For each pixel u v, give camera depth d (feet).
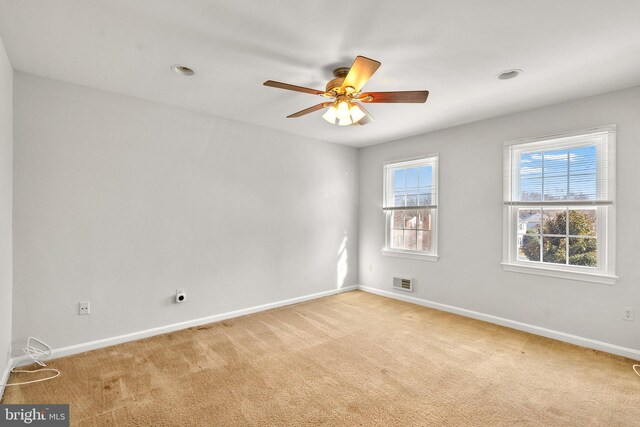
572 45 6.94
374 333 10.69
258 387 7.38
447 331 10.87
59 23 6.24
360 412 6.50
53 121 8.68
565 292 10.06
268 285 13.30
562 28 6.33
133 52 7.35
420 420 6.25
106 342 9.50
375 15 5.96
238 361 8.66
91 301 9.28
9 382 7.48
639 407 6.70
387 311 13.07
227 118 12.03
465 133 12.55
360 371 8.14
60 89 8.79
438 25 6.27
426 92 7.08
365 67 6.21
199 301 11.39
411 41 6.84
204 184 11.48
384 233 15.58
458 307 12.74
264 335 10.49
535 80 8.65
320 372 8.09
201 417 6.31
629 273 8.95
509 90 9.32
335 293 15.83
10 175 7.85
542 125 10.59
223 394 7.09
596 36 6.59
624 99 9.08
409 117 11.73
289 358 8.86
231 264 12.20
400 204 15.07
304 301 14.52
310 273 14.80
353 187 16.71
